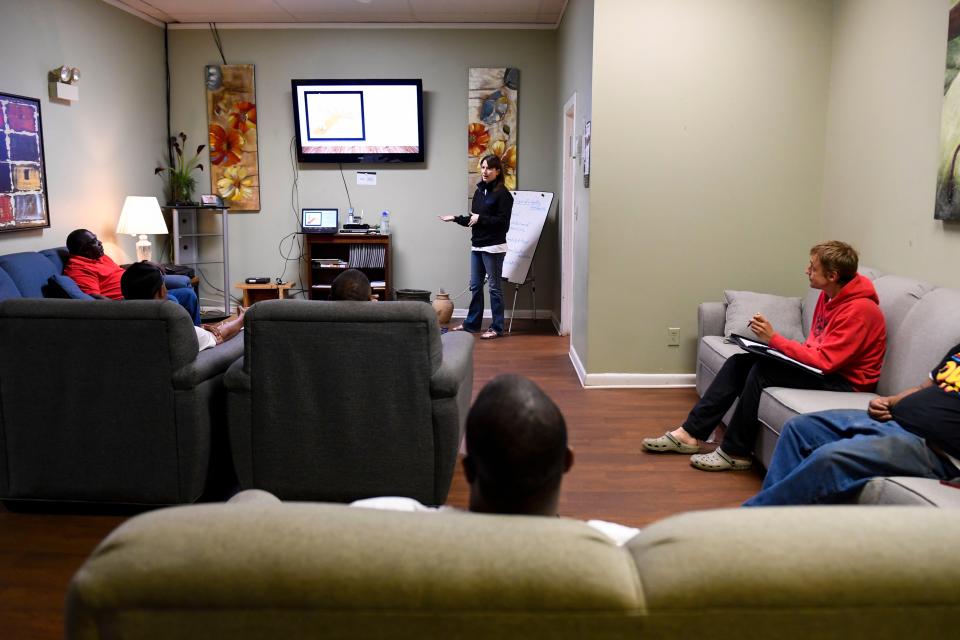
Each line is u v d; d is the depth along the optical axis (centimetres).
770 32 453
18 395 280
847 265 312
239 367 282
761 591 73
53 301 274
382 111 706
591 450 367
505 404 93
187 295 530
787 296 476
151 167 690
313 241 709
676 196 466
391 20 700
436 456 278
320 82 699
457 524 76
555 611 72
